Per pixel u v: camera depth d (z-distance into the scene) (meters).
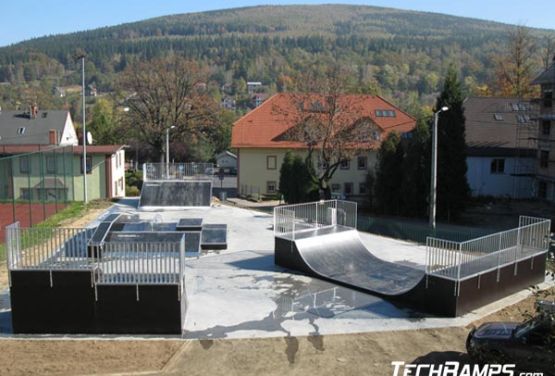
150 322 13.27
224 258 20.88
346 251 20.16
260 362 11.91
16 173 30.00
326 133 38.84
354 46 193.00
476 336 11.59
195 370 11.52
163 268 14.34
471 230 30.16
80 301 13.23
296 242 19.23
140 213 30.61
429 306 15.10
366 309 15.30
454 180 35.34
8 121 69.44
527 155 44.34
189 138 55.72
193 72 53.16
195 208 32.16
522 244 17.33
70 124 73.19
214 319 14.40
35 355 12.09
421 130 36.16
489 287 15.77
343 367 11.69
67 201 33.09
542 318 9.39
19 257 13.31
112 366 11.61
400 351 12.53
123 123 53.50
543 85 43.25
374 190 40.84
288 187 39.75
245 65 177.88
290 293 16.72
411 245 23.78
